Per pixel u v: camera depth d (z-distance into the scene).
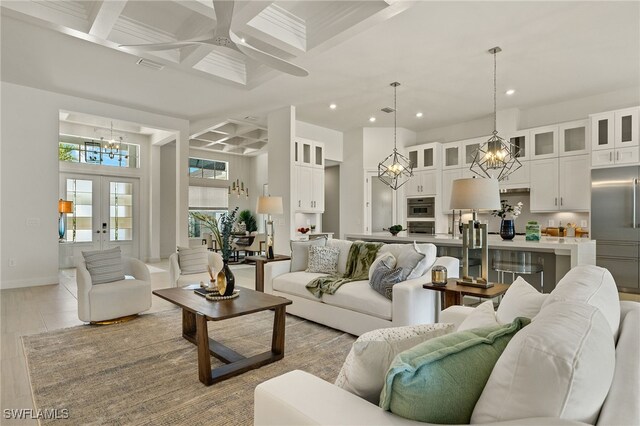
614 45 4.09
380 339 1.25
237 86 5.23
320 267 4.10
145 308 3.87
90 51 4.18
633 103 5.47
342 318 3.37
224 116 6.92
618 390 0.84
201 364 2.38
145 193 8.66
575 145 5.83
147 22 3.93
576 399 0.72
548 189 6.06
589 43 4.05
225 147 10.26
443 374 0.89
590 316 0.90
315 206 7.17
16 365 2.62
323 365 2.67
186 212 6.99
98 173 8.00
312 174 7.12
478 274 4.72
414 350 0.96
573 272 1.52
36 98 5.36
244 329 3.50
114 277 3.83
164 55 4.26
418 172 7.72
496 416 0.79
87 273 3.57
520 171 6.41
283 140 6.44
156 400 2.14
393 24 3.64
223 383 2.37
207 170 10.82
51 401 2.12
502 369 0.82
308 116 7.03
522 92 5.68
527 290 1.51
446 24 3.65
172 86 5.30
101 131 8.02
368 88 5.47
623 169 5.08
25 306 4.28
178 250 4.59
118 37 3.82
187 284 3.99
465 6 3.33
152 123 6.59
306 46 3.97
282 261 4.32
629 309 1.44
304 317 3.77
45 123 5.43
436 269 2.89
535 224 4.40
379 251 3.75
